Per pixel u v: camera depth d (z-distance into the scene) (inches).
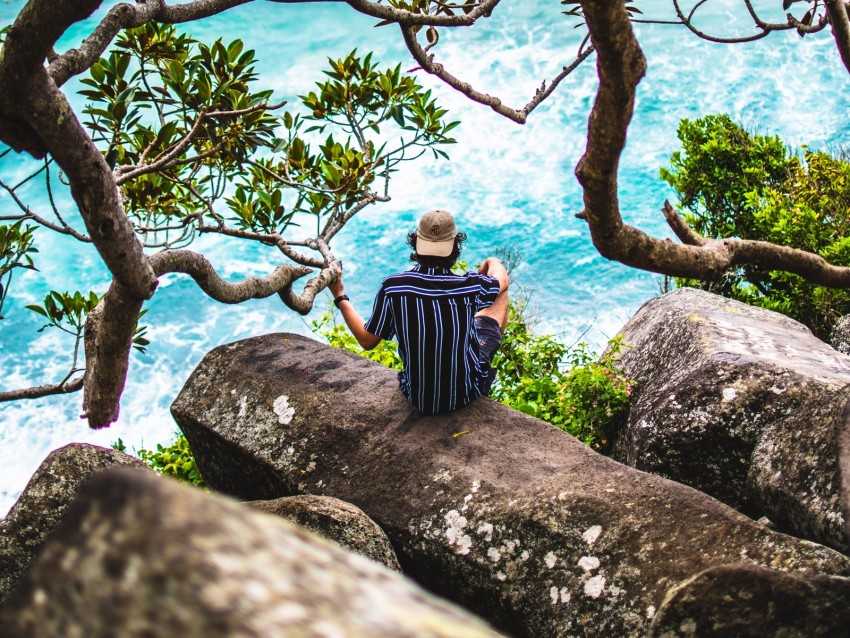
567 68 152.5
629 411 247.4
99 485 26.2
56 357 727.1
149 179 186.1
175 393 691.4
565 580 141.9
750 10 150.3
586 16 62.4
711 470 194.5
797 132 919.0
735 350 215.3
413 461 171.9
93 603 24.8
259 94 167.9
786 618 105.6
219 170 205.5
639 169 891.4
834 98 951.6
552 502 151.2
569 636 137.3
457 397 179.2
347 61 197.8
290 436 187.5
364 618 24.7
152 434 657.0
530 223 839.7
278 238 187.6
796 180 470.0
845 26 126.8
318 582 25.6
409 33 136.9
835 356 221.5
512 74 1026.7
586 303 741.9
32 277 809.5
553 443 170.1
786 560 130.6
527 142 936.9
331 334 315.9
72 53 98.9
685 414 195.5
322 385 196.9
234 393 200.4
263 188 206.7
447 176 899.4
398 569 150.3
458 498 160.2
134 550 25.2
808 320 420.5
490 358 190.9
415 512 161.8
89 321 125.3
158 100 169.2
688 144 490.0
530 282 769.6
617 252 79.7
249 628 23.7
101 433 657.0
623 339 292.0
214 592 24.4
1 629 25.4
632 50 64.4
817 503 142.9
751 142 481.7
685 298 285.0
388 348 308.2
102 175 91.5
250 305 764.0
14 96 80.1
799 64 997.2
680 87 991.0
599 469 158.6
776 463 155.8
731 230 475.8
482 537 152.6
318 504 150.5
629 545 140.8
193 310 758.5
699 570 133.5
